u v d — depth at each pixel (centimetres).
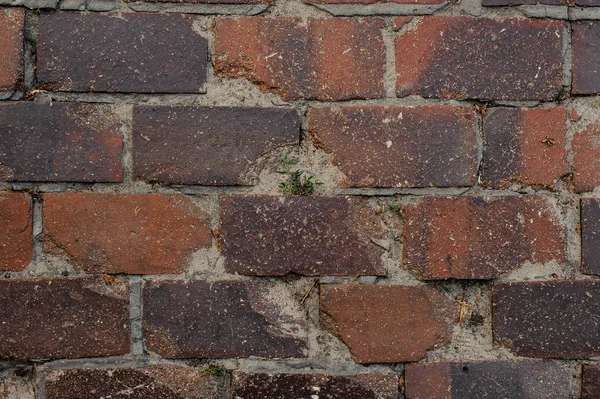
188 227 187
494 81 188
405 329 188
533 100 188
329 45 187
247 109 187
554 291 188
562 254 188
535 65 188
